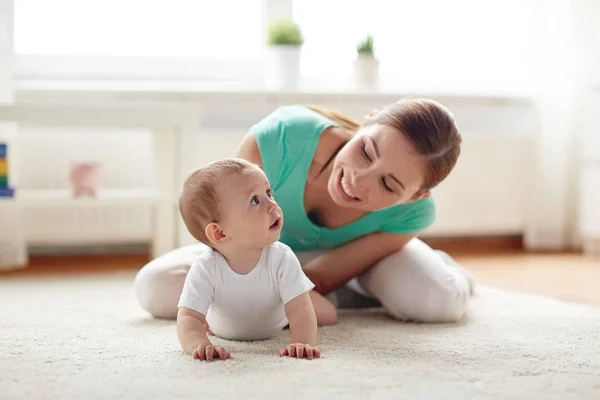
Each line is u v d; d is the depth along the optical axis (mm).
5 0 2795
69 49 3240
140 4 3281
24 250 2867
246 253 1328
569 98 3400
